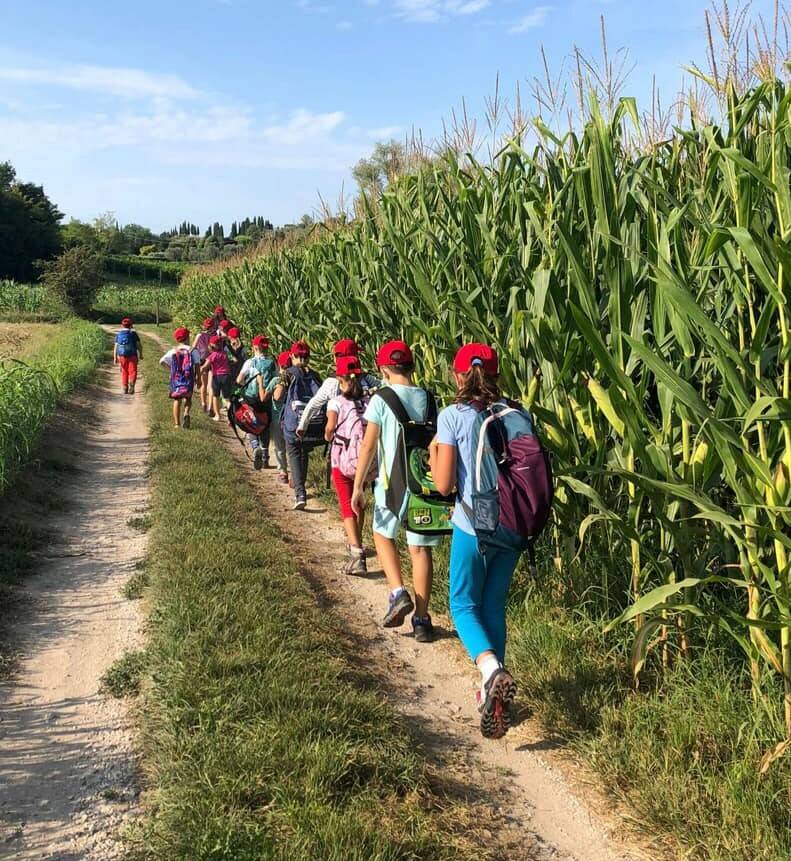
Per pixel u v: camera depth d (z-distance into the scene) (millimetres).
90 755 3229
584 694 3684
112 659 4184
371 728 3338
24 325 34531
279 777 2875
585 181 4230
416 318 5266
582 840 2855
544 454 3354
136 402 16609
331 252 10195
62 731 3422
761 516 3137
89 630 4582
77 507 7586
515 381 4602
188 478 8312
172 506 7055
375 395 4582
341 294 8711
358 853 2500
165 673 3736
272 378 9609
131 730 3441
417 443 4488
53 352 22500
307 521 7531
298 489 7934
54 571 5676
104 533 6680
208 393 14148
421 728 3637
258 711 3371
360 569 5883
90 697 3756
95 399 16266
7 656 4184
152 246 128375
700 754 3105
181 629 4211
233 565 5371
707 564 3814
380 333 7770
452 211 6074
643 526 4164
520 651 4164
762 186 3104
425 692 4051
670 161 4410
